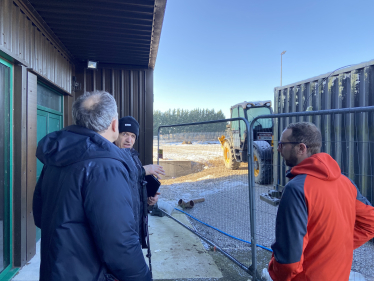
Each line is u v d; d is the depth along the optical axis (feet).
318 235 3.82
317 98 13.76
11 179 8.20
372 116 10.43
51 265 3.18
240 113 27.71
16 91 8.39
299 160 4.59
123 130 6.66
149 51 13.89
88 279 3.25
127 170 3.92
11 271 8.12
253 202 8.00
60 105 13.82
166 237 11.53
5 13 7.46
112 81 15.99
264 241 11.08
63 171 3.48
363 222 4.35
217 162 15.56
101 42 12.64
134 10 9.79
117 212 3.25
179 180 18.70
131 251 3.29
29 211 8.90
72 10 9.64
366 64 10.72
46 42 10.77
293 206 3.80
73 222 3.26
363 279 7.84
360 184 10.86
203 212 15.02
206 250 10.40
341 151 11.95
